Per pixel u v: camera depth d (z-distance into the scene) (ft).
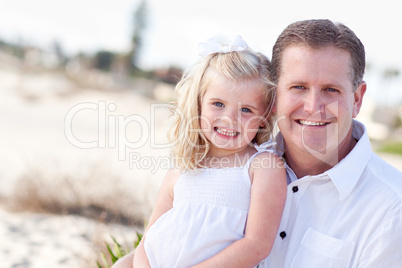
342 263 4.95
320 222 5.15
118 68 143.33
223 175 5.72
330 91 5.08
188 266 5.38
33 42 142.00
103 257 8.05
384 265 4.74
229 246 5.25
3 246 13.46
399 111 87.56
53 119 47.19
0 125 37.78
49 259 12.57
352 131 5.76
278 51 5.41
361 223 4.92
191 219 5.53
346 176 4.98
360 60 5.12
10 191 18.99
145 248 5.80
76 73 103.50
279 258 5.41
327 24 5.07
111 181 16.61
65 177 16.99
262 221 5.24
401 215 4.71
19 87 70.18
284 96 5.30
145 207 12.27
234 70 5.73
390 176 5.16
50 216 16.28
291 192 5.44
